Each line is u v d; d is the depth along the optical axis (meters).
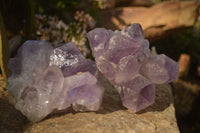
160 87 0.43
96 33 0.36
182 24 1.06
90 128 0.33
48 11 0.87
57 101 0.33
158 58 0.35
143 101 0.36
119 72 0.35
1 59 0.38
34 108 0.33
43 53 0.34
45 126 0.33
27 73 0.33
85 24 0.81
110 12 1.00
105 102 0.38
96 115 0.35
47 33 0.73
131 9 1.05
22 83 0.33
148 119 0.35
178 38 1.37
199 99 1.20
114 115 0.35
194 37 1.52
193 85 1.27
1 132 0.32
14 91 0.34
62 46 0.36
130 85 0.35
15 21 0.73
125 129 0.33
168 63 0.36
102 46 0.36
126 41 0.35
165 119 0.36
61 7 0.88
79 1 0.90
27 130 0.33
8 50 0.40
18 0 0.74
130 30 0.36
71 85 0.33
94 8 0.95
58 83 0.33
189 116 1.10
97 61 0.36
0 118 0.34
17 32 0.70
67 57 0.36
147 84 0.35
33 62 0.34
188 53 1.45
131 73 0.35
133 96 0.35
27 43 0.34
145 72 0.35
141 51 0.36
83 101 0.33
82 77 0.34
